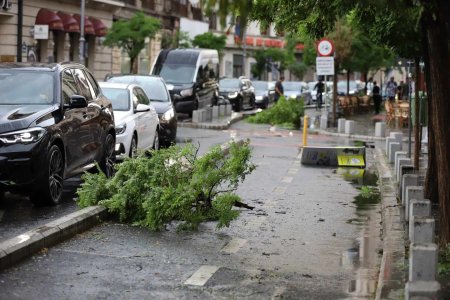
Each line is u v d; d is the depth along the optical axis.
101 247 8.97
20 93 11.82
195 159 10.84
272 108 34.78
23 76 12.11
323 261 8.78
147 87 22.19
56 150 11.27
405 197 11.81
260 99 49.53
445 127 8.48
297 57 81.88
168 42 53.91
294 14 10.72
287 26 11.41
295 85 55.59
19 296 6.90
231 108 39.06
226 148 19.30
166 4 56.28
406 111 34.47
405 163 15.49
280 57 77.44
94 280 7.56
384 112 49.38
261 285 7.62
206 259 8.65
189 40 55.34
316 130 31.30
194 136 25.94
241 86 44.50
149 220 10.09
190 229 10.24
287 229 10.63
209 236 9.93
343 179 16.36
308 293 7.37
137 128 16.94
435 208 11.77
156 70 34.34
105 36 43.84
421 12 7.77
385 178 15.70
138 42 43.31
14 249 8.01
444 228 8.52
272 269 8.31
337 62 34.09
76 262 8.21
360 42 36.94
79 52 40.94
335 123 34.06
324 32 11.75
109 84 17.89
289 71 83.38
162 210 10.09
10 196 12.19
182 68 34.22
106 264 8.20
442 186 8.53
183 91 32.88
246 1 5.70
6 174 10.59
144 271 8.00
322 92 51.56
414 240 7.90
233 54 77.75
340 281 7.88
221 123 31.61
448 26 8.33
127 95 17.47
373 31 12.56
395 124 35.47
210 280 7.74
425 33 9.19
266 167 18.05
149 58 53.78
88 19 42.91
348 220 11.47
